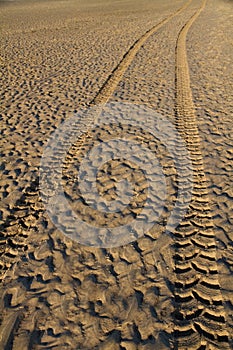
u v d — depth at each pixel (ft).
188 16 54.44
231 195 13.57
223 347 8.70
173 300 9.82
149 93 23.72
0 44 40.88
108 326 9.25
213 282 10.26
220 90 23.43
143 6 74.18
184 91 23.70
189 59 30.68
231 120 19.33
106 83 26.03
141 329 9.14
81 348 8.78
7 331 9.26
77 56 33.91
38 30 49.70
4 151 17.43
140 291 10.11
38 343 8.95
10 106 22.68
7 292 10.27
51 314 9.61
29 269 10.97
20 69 30.50
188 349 8.70
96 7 77.51
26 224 12.83
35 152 17.25
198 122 19.38
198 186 14.23
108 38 41.19
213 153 16.38
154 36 40.63
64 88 25.46
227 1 71.10
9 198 14.16
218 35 38.58
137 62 30.81
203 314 9.43
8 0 113.80
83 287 10.30
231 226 12.14
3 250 11.76
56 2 98.94
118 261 11.09
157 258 11.11
